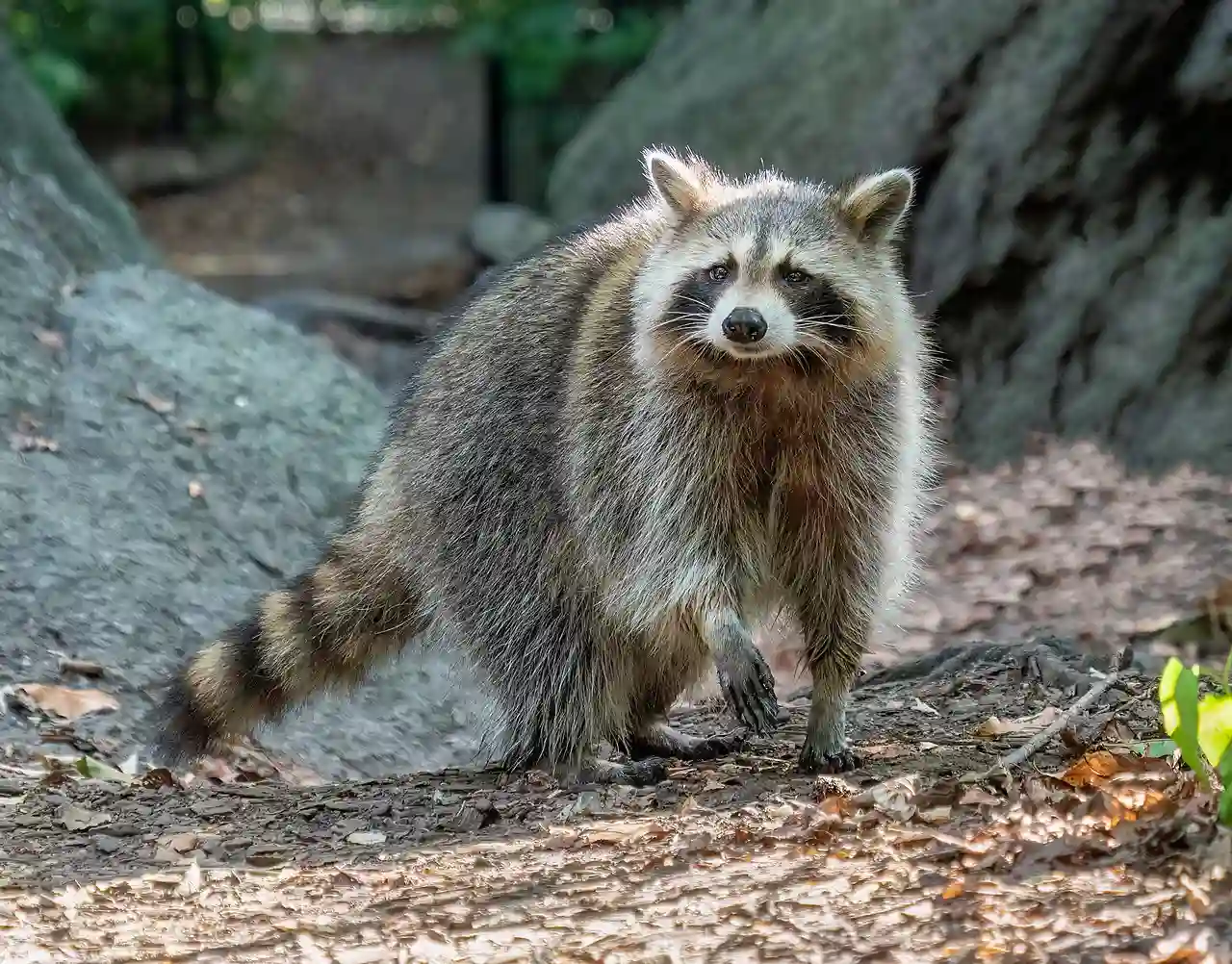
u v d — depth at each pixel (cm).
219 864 745
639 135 2155
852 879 624
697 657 926
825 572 873
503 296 968
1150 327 1634
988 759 820
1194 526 1406
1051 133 1709
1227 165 1662
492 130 3275
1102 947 540
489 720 977
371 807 836
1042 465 1603
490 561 937
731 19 2183
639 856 689
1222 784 632
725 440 849
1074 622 1235
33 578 1137
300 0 5528
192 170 3956
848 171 1869
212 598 1189
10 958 614
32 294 1385
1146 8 1659
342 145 4497
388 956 595
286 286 2916
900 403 877
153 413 1329
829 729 859
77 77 3550
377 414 1467
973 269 1730
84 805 861
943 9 1831
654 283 861
